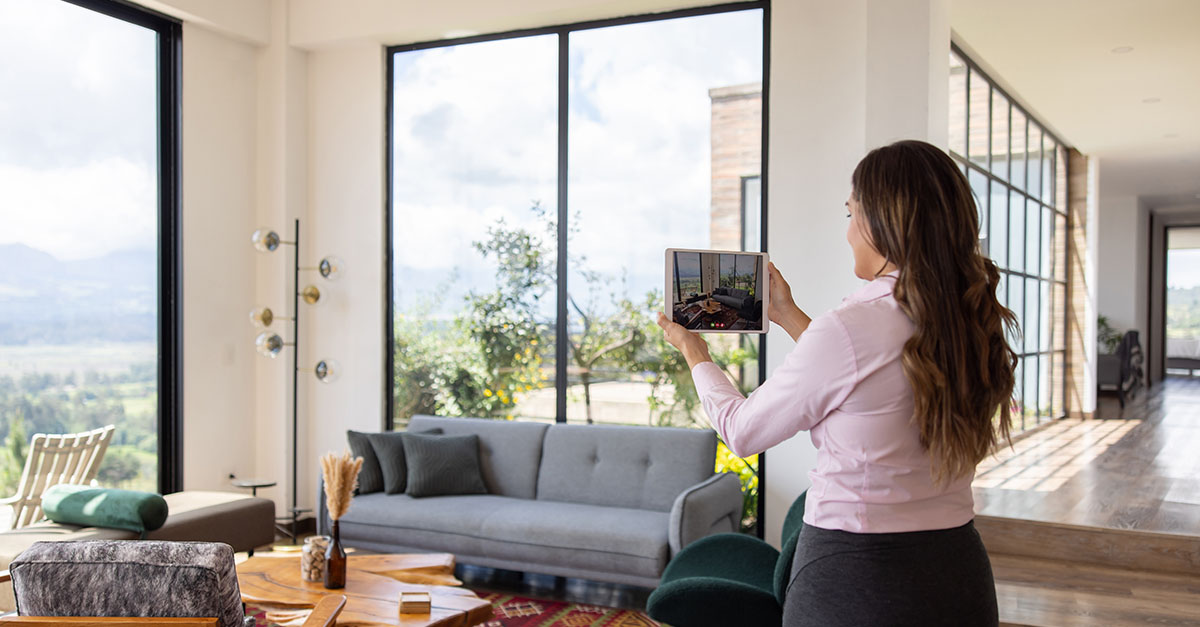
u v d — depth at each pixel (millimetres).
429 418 5285
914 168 1397
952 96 5660
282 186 5699
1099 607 3475
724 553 3438
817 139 4582
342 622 2867
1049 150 8469
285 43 5699
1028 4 5055
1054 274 8727
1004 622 3338
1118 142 8750
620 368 5152
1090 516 4270
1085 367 9062
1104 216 12242
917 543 1372
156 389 5184
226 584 2105
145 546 2107
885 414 1365
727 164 4938
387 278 5742
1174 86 6777
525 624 3918
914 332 1352
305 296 5520
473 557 4371
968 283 1372
